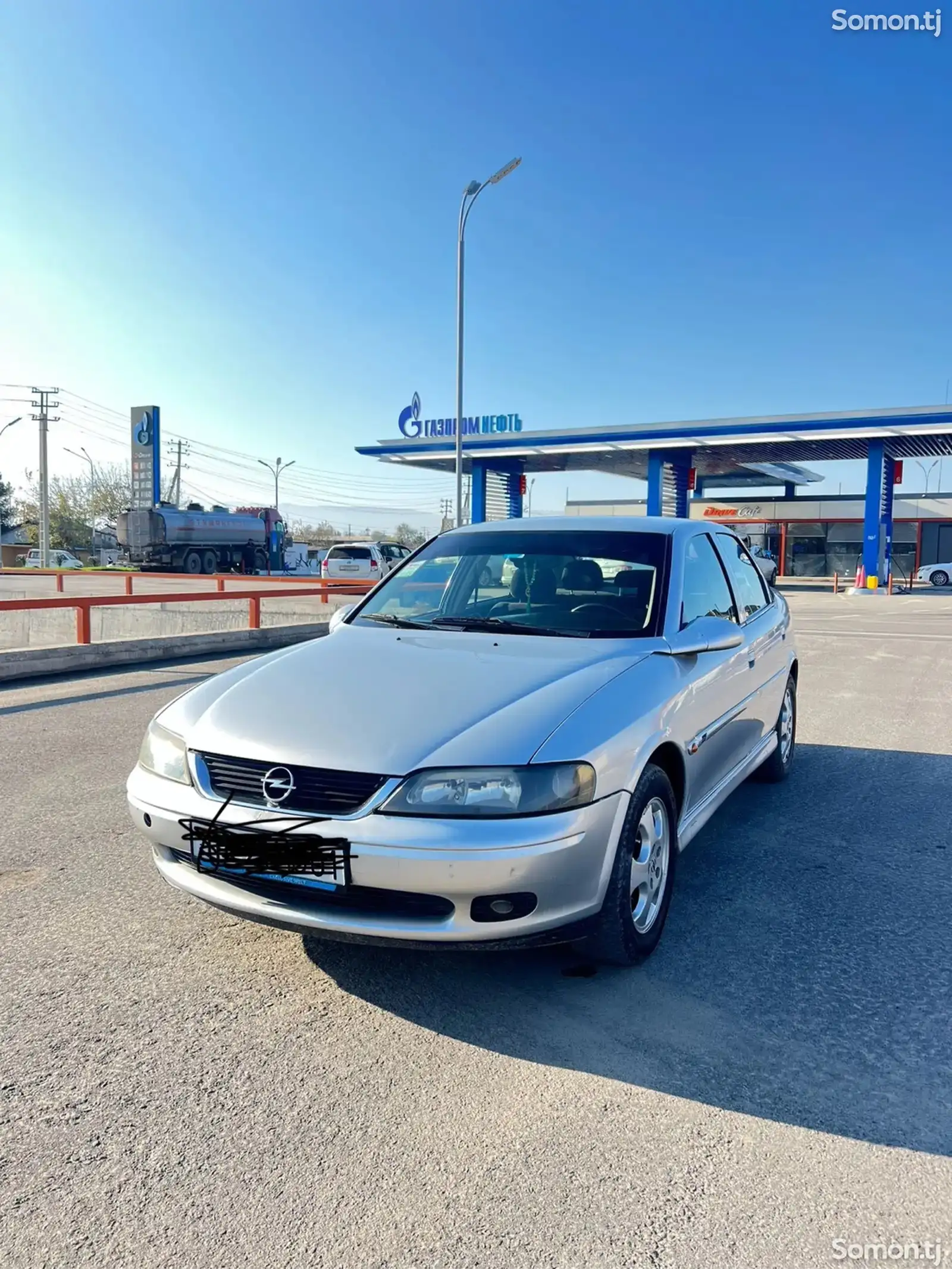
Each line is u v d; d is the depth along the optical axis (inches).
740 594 197.8
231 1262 75.7
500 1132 92.6
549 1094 99.0
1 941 135.3
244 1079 101.5
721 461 1448.1
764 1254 76.5
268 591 509.0
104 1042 108.8
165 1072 102.7
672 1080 101.7
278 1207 81.9
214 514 1497.3
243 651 485.4
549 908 107.9
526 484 1600.6
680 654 143.2
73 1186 84.5
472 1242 77.7
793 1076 102.5
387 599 177.0
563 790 108.2
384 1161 88.0
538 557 171.3
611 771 113.7
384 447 1449.3
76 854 171.2
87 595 901.8
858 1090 100.0
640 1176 86.2
